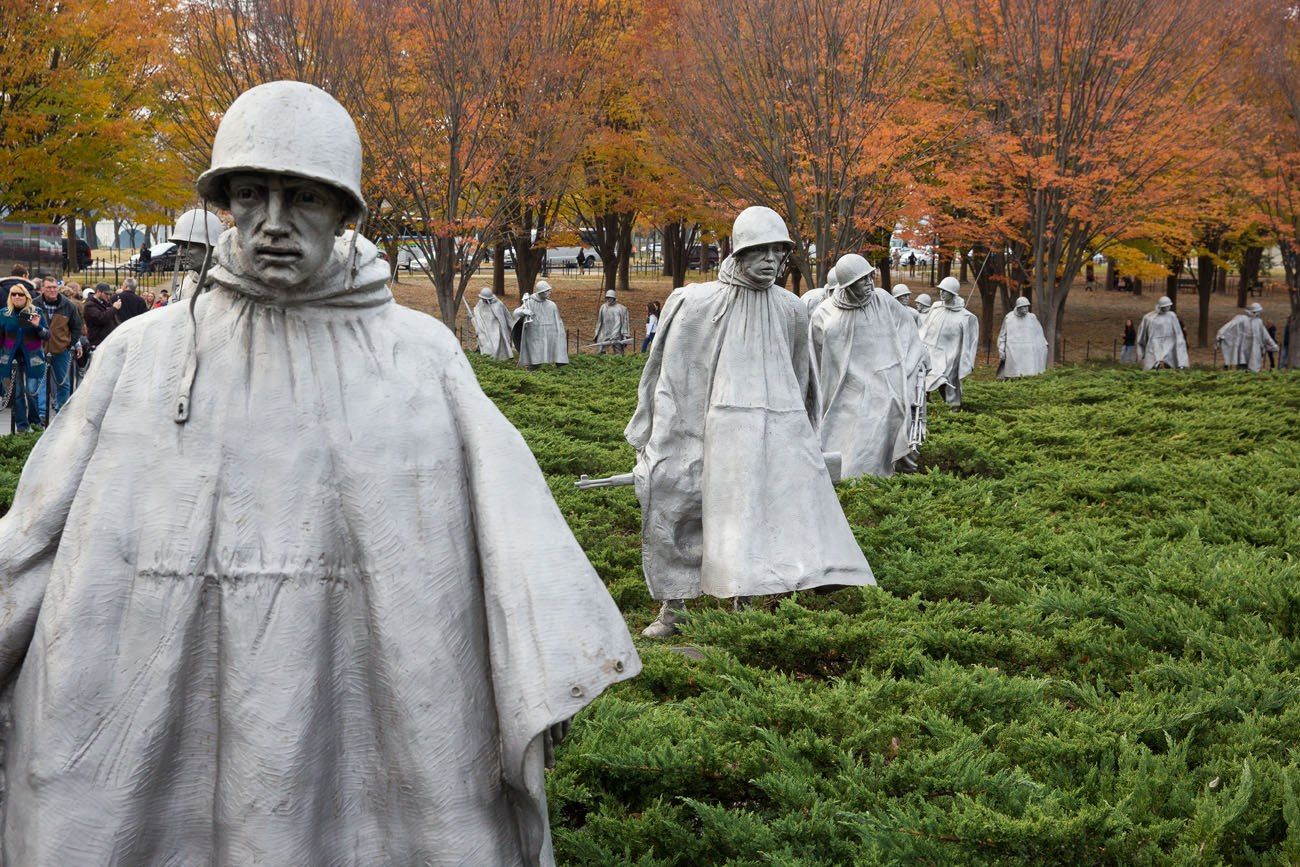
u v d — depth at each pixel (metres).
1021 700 6.15
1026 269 35.84
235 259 3.01
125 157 29.77
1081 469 14.43
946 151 27.59
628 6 31.80
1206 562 8.95
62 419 2.99
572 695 2.85
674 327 8.70
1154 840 4.68
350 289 3.03
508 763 2.89
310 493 2.95
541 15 28.23
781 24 25.62
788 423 8.64
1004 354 31.97
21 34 26.17
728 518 8.45
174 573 2.89
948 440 15.49
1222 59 28.33
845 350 14.72
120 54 26.75
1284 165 29.62
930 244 30.94
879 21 25.39
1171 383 24.47
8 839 2.90
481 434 3.07
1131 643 7.48
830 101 25.44
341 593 2.96
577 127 29.03
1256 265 54.25
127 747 2.84
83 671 2.83
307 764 2.88
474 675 2.99
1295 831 4.64
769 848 4.75
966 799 4.75
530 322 32.12
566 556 2.99
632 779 5.40
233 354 2.99
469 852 2.92
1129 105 27.86
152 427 2.94
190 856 2.90
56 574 2.88
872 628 7.14
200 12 24.58
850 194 26.08
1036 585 8.56
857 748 5.69
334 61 24.66
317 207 2.93
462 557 3.02
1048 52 28.08
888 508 11.49
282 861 2.85
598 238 42.97
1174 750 5.42
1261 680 6.36
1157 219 31.59
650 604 9.42
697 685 6.71
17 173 27.53
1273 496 11.91
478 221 28.23
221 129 2.93
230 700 2.87
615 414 18.84
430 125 27.47
